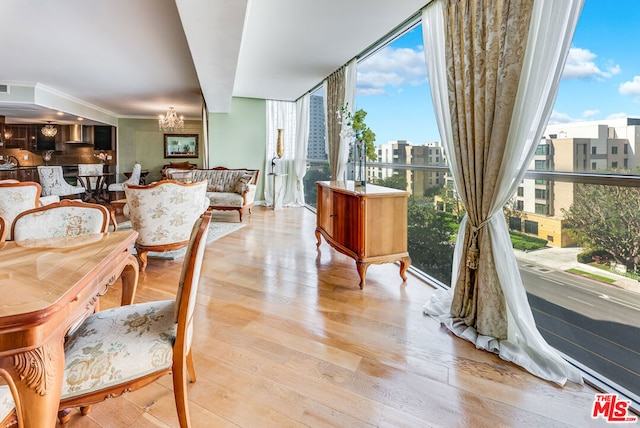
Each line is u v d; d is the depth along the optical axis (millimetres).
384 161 3850
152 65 4664
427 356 1783
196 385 1546
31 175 6684
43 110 6523
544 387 1532
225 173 6590
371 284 2842
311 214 6367
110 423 1326
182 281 1205
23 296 952
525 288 1919
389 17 3006
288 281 2908
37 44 3826
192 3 2295
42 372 890
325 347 1868
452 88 2162
